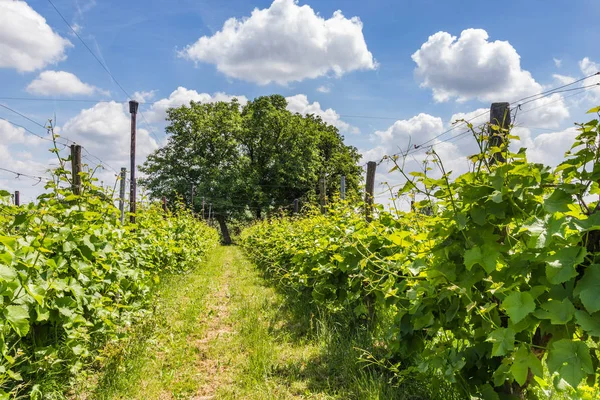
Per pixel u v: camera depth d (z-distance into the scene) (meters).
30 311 3.12
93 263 4.16
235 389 3.71
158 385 3.78
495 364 2.39
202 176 35.84
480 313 2.14
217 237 29.55
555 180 2.10
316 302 5.91
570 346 1.69
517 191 2.07
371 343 4.27
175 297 7.65
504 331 1.93
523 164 2.06
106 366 3.91
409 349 3.10
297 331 5.47
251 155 39.88
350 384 3.62
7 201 3.53
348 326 5.01
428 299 2.71
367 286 4.21
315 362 4.37
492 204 2.18
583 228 1.71
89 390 3.53
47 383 3.21
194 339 5.32
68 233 3.66
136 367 4.01
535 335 2.15
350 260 4.54
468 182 2.25
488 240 2.22
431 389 2.98
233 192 36.00
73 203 4.34
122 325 4.73
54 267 3.34
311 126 39.28
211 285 9.88
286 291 8.41
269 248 12.07
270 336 5.22
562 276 1.70
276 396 3.54
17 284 2.66
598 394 2.36
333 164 39.41
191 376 4.06
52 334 3.57
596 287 1.63
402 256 3.24
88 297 3.80
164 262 9.30
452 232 2.41
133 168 11.66
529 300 1.80
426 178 2.34
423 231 3.19
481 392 2.40
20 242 3.01
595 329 1.62
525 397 2.46
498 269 2.21
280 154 38.66
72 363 3.52
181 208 15.67
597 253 1.72
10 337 3.15
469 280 2.26
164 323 5.71
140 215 9.58
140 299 5.70
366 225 4.77
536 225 1.88
